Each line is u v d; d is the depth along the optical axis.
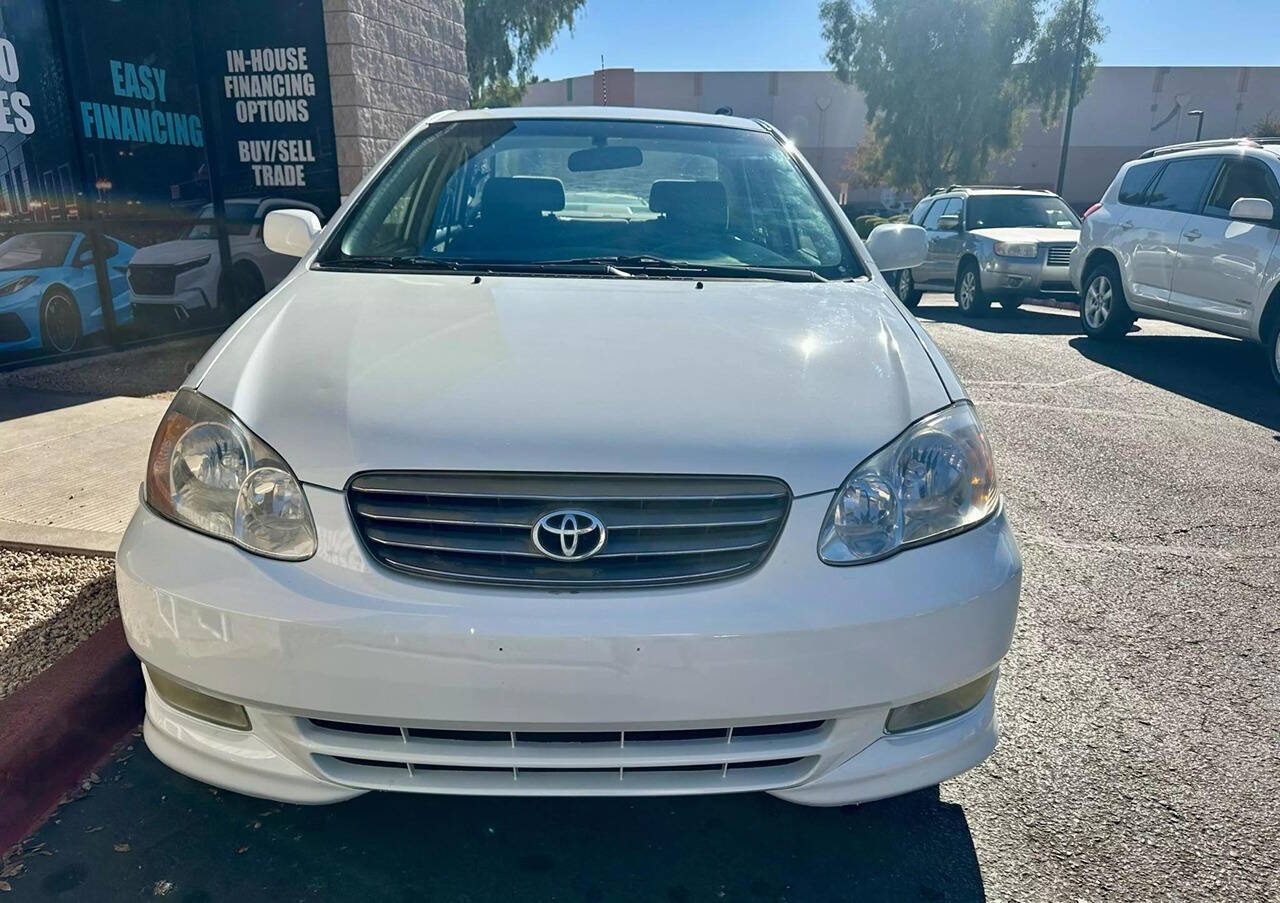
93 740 2.62
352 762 1.95
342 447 1.93
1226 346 9.48
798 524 1.93
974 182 37.19
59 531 3.67
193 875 2.17
